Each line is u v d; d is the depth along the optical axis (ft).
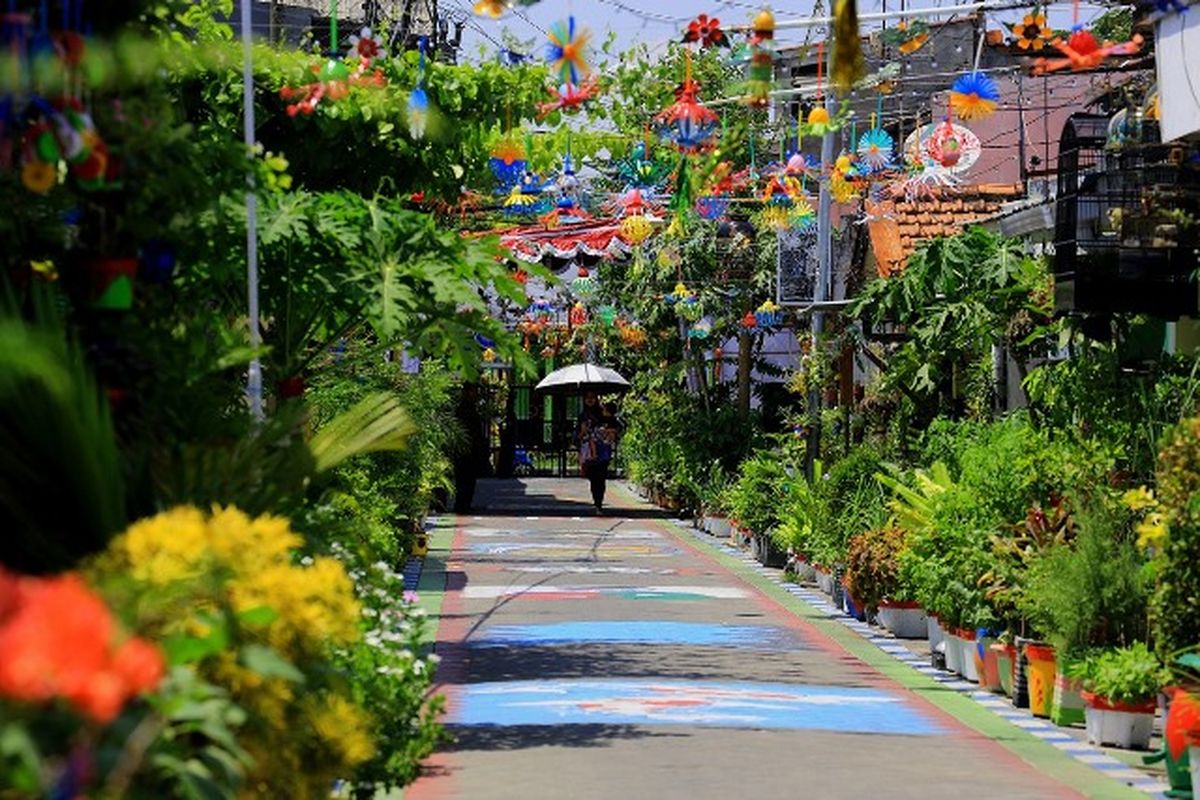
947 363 87.76
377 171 60.95
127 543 23.48
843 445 94.22
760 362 142.00
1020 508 57.41
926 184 86.43
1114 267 58.65
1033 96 102.12
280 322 50.47
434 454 102.53
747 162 92.73
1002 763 43.70
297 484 33.60
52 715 17.54
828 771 41.68
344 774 26.13
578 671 57.98
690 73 59.47
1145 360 62.28
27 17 28.86
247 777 23.49
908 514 64.28
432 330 51.47
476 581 88.38
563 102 56.54
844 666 61.21
